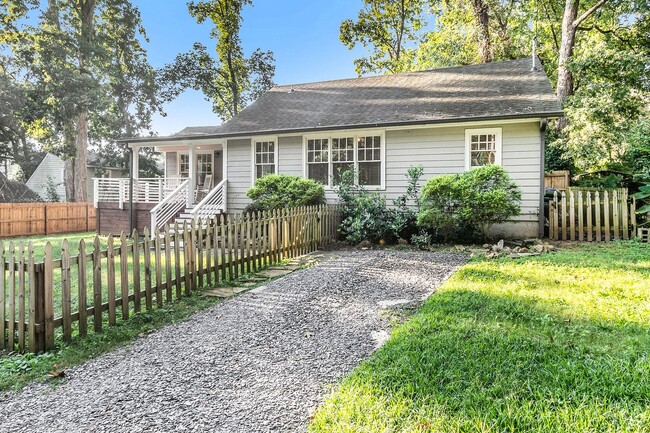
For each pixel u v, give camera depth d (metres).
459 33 20.97
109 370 3.35
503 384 2.71
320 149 12.65
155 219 11.93
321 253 9.12
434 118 10.46
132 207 13.88
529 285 5.41
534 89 11.05
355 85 15.59
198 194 15.91
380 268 6.93
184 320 4.66
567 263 6.80
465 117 10.08
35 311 3.88
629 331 3.67
